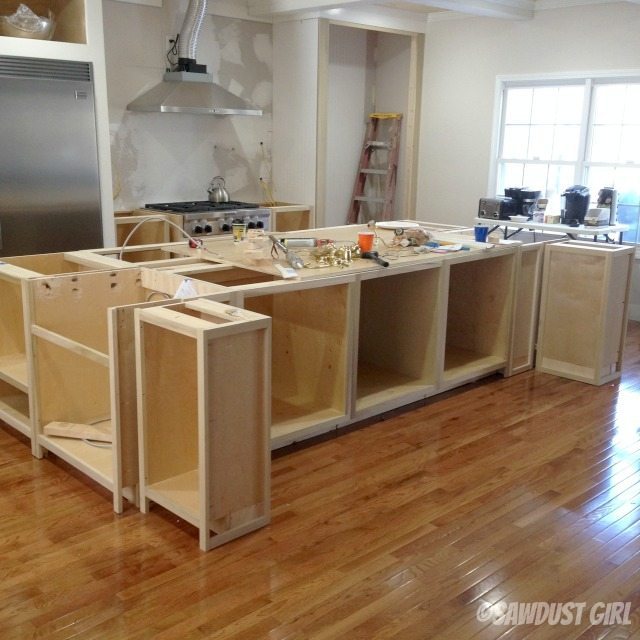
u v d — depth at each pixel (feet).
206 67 20.93
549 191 22.94
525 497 10.21
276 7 21.34
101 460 10.28
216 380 8.38
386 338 14.84
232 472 8.82
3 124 15.88
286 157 23.79
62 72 16.56
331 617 7.54
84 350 9.68
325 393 12.71
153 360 9.20
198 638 7.18
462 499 10.12
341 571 8.37
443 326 13.92
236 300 10.29
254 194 24.11
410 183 25.68
